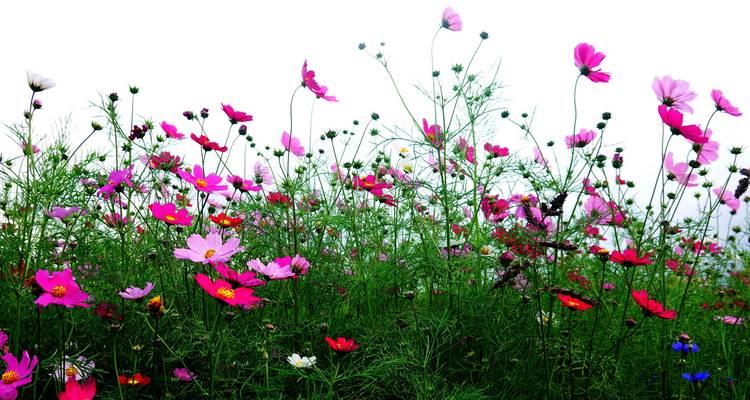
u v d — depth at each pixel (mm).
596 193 2758
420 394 2016
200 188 2271
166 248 2346
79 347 2158
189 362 2199
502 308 2430
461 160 2834
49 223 2346
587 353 2322
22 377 1485
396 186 2898
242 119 2689
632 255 1998
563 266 2680
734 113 2369
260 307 2502
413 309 2223
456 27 2848
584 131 2779
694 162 2471
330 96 2891
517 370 2320
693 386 2365
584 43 2441
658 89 2502
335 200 2945
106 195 2227
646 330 2635
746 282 3490
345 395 2094
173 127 2555
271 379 2088
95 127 2391
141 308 2107
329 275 2762
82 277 2238
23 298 2021
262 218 2852
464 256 2605
